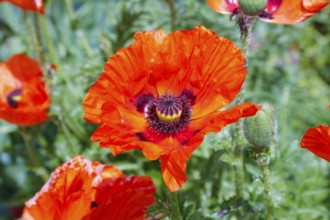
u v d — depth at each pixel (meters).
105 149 0.81
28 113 0.73
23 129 0.82
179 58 0.52
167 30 0.90
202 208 0.70
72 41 1.07
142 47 0.50
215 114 0.50
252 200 0.62
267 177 0.56
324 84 1.11
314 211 0.71
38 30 0.79
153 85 0.53
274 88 0.98
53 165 0.85
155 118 0.53
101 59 0.85
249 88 0.95
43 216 0.50
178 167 0.45
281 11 0.56
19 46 1.04
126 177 0.54
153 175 0.78
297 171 0.74
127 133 0.50
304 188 0.76
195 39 0.50
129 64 0.50
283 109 0.91
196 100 0.53
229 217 0.66
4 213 1.00
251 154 0.55
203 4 0.95
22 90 0.78
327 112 0.99
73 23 0.94
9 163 1.02
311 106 1.01
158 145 0.49
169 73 0.53
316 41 1.13
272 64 1.02
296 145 0.68
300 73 1.06
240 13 0.55
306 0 0.55
